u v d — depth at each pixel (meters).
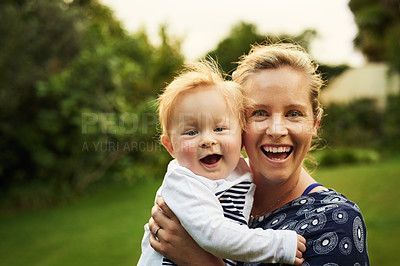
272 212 1.64
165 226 1.62
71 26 9.95
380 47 21.17
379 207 7.12
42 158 8.95
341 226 1.42
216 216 1.51
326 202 1.53
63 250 6.07
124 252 5.82
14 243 6.56
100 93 8.70
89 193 10.02
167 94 1.72
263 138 1.59
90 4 13.52
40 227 7.45
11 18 9.38
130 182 10.53
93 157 9.11
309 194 1.61
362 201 7.62
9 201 9.10
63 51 9.88
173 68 12.54
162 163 10.67
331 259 1.38
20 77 9.08
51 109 8.90
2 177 9.48
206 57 1.95
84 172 9.57
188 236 1.58
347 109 18.12
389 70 17.81
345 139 16.25
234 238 1.44
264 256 1.41
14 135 9.07
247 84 1.65
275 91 1.58
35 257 5.85
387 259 4.80
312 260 1.40
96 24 11.09
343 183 9.33
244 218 1.62
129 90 9.95
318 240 1.42
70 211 8.55
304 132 1.58
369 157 13.39
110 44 10.05
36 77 9.21
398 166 11.46
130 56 10.68
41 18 9.82
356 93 19.19
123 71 9.33
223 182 1.64
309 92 1.63
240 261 1.49
